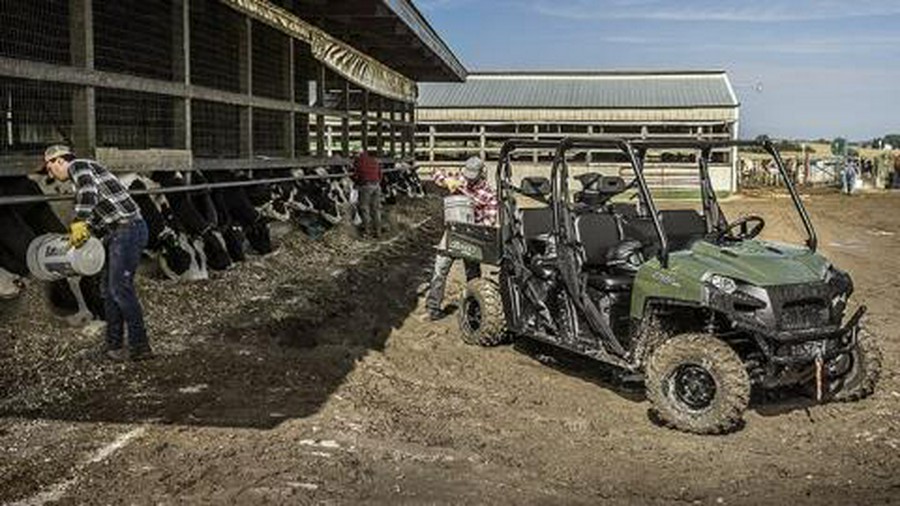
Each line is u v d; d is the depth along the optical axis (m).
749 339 5.54
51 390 5.68
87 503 4.10
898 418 5.71
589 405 5.98
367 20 15.50
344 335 7.86
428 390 6.20
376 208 14.79
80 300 6.87
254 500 4.20
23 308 6.62
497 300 7.49
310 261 11.45
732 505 4.36
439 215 20.41
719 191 32.38
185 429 5.11
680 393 5.48
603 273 6.34
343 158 16.38
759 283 5.39
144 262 8.41
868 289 11.23
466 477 4.61
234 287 9.09
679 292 5.56
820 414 5.79
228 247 9.91
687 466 4.88
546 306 6.75
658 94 34.06
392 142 22.34
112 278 6.26
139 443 4.86
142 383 5.94
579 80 36.44
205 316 7.91
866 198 31.45
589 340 6.35
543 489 4.50
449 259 8.58
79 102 7.59
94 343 6.65
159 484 4.34
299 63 15.14
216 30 10.95
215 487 4.33
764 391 6.14
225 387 5.95
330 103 18.33
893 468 4.88
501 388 6.34
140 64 9.38
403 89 22.27
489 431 5.36
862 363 5.96
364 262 12.04
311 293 9.41
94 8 8.45
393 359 7.09
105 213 6.20
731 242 6.20
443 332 8.19
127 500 4.15
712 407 5.31
